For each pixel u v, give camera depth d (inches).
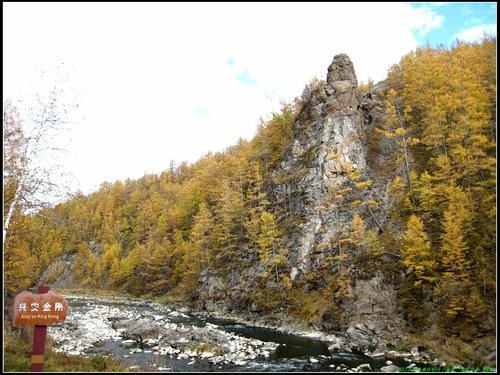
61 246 4530.0
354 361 958.4
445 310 1108.5
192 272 2551.7
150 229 3814.0
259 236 1930.4
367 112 2474.2
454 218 1232.8
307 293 1617.9
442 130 1800.0
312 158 2230.6
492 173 1359.5
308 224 1883.6
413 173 1742.1
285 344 1179.9
